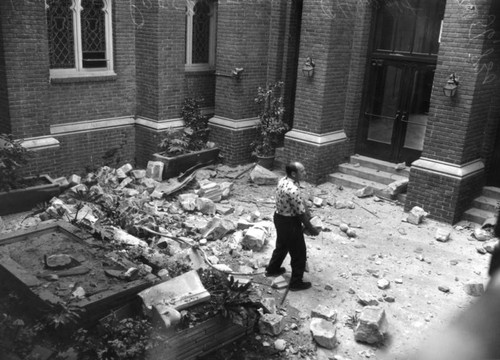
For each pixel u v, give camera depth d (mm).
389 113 11320
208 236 8352
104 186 10102
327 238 8805
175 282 5820
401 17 10672
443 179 9383
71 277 5984
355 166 11742
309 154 11320
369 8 10969
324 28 10594
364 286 7277
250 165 12648
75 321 5188
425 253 8391
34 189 8984
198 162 11898
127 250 7074
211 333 5473
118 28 11250
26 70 9289
